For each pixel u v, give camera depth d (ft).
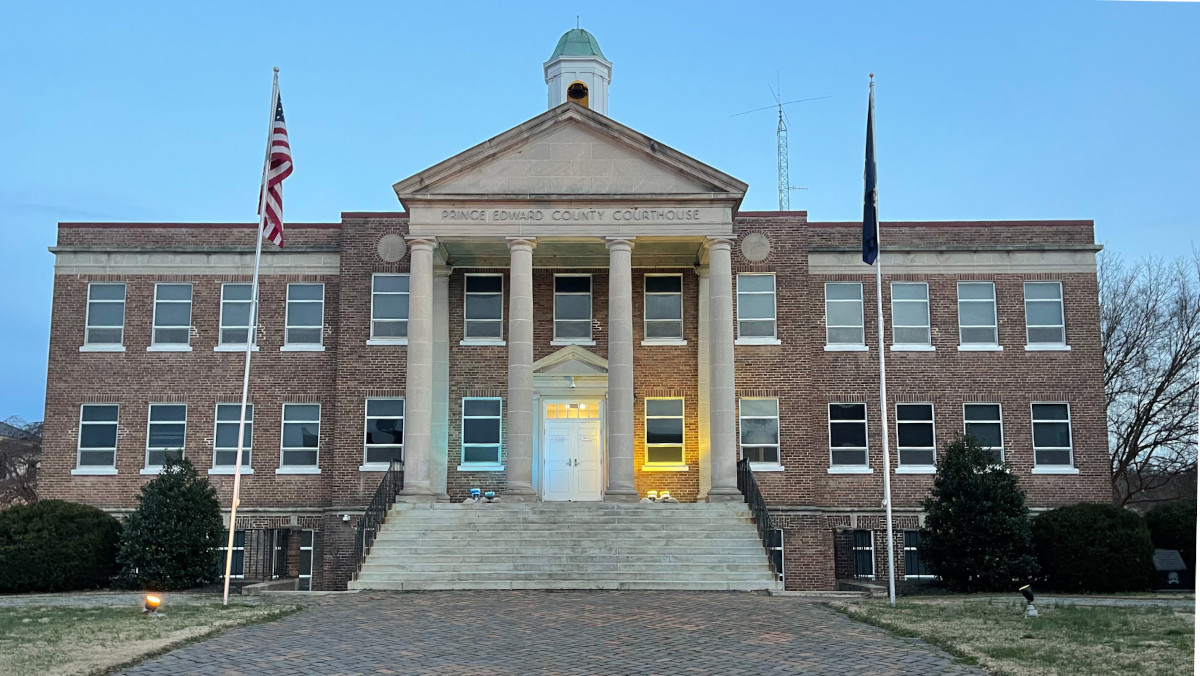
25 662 49.90
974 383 122.01
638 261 120.57
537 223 108.17
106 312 123.03
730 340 106.73
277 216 83.41
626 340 106.22
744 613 69.41
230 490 118.83
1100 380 122.01
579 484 117.80
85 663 49.78
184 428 120.67
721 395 105.81
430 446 108.88
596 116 109.50
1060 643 55.36
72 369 121.60
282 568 116.98
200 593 91.97
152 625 62.49
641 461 117.70
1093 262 124.06
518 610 71.05
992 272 123.95
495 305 120.78
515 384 105.09
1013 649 53.11
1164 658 50.47
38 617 67.77
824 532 115.03
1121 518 96.02
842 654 54.13
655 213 108.58
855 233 124.98
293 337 122.31
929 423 121.39
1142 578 94.53
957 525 94.94
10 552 92.27
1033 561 93.45
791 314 118.73
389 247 120.06
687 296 120.67
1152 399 160.76
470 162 109.09
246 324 122.83
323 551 115.34
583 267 121.49
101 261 123.54
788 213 120.67
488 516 97.66
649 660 52.85
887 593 89.10
